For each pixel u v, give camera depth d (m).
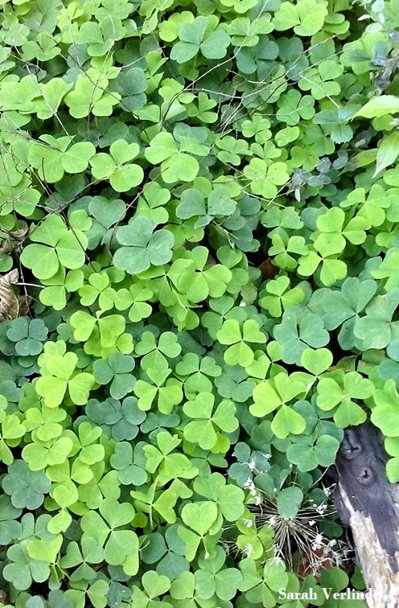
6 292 0.56
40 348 0.55
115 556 0.50
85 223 0.56
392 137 0.56
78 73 0.61
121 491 0.52
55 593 0.49
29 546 0.49
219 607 0.50
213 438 0.52
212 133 0.61
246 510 0.52
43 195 0.58
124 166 0.57
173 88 0.61
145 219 0.54
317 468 0.53
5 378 0.54
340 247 0.55
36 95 0.59
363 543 0.51
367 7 0.63
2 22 0.66
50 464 0.51
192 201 0.56
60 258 0.55
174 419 0.53
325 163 0.59
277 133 0.61
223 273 0.55
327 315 0.53
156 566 0.51
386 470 0.49
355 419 0.51
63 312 0.56
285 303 0.56
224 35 0.61
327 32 0.64
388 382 0.50
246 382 0.54
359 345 0.52
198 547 0.51
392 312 0.51
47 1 0.66
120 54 0.63
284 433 0.51
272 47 0.63
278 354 0.54
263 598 0.50
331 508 0.53
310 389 0.53
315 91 0.61
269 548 0.52
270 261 0.59
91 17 0.65
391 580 0.49
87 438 0.52
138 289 0.55
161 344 0.54
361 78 0.61
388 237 0.56
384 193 0.56
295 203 0.60
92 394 0.55
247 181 0.59
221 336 0.54
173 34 0.62
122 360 0.54
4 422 0.52
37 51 0.63
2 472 0.53
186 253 0.56
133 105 0.60
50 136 0.58
